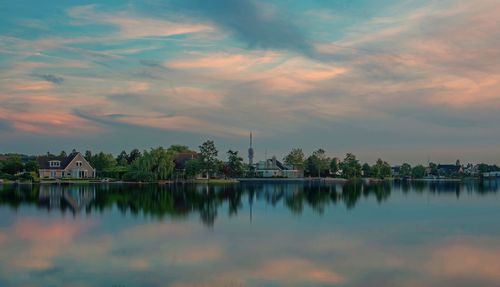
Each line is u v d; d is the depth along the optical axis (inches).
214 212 2390.5
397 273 1164.5
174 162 6569.9
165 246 1457.9
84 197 3228.3
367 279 1112.2
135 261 1259.2
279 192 4320.9
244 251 1396.4
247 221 2050.9
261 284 1067.3
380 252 1396.4
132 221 2003.0
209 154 6476.4
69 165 6368.1
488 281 1105.4
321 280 1100.5
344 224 1980.8
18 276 1113.4
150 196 3393.2
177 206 2677.2
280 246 1476.4
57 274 1130.7
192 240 1563.7
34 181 5324.8
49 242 1512.1
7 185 4781.0
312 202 3142.2
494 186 6717.5
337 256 1338.6
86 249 1406.3
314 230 1803.6
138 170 5831.7
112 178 5940.0
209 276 1124.5
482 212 2534.5
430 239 1621.6
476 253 1391.5
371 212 2484.0
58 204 2714.1
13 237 1600.6
